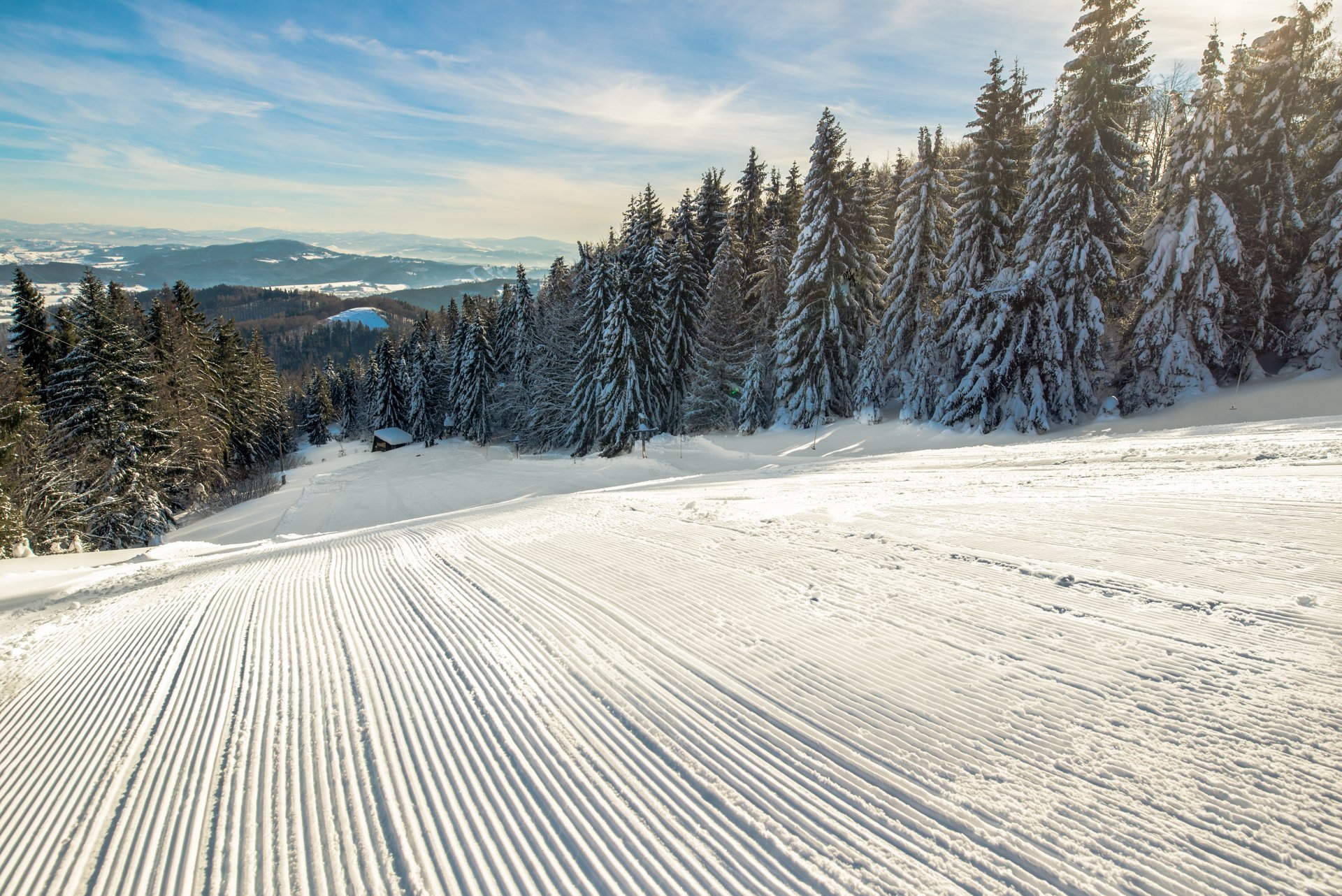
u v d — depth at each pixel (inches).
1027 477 444.5
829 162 1015.6
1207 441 490.6
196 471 1331.2
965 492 406.6
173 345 1414.9
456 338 2164.1
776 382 1190.9
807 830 130.0
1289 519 265.3
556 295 1983.3
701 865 123.3
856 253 1046.4
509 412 1886.1
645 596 262.4
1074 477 420.5
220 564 464.8
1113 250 804.0
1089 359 813.2
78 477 952.9
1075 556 257.3
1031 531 296.0
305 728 184.4
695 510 418.9
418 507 1052.5
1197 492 327.0
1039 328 805.2
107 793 162.2
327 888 124.2
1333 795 121.4
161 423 1125.7
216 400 1528.1
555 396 1628.9
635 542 348.8
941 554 277.6
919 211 956.6
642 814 138.9
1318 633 176.7
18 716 217.2
